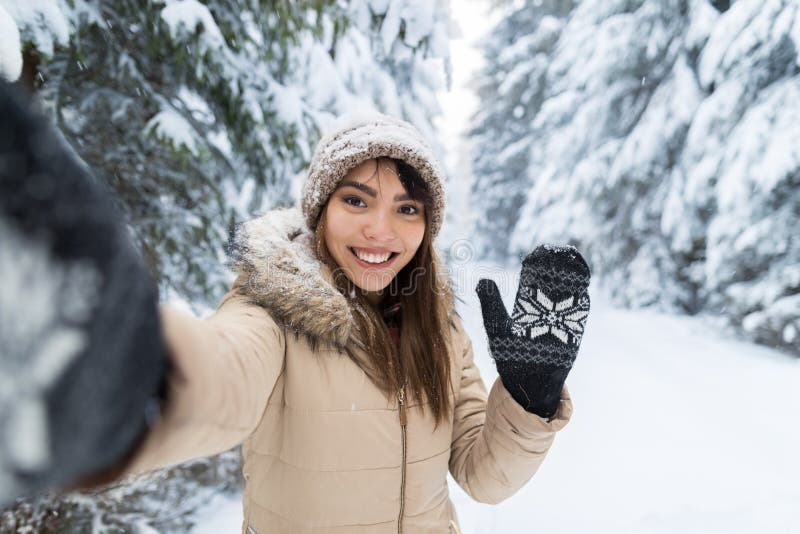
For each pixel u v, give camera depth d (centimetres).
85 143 263
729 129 625
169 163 294
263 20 297
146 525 238
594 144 869
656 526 258
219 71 266
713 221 649
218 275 310
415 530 93
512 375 81
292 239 100
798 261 614
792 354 585
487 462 91
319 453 84
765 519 255
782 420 410
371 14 431
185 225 293
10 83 20
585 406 445
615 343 674
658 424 404
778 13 551
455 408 109
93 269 20
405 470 91
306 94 366
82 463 21
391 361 92
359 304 95
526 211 1003
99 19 226
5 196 18
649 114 744
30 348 18
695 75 698
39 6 183
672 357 600
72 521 216
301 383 82
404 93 520
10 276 18
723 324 692
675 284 837
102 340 21
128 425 23
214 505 280
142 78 259
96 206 21
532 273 80
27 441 18
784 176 547
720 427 397
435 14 450
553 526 264
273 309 79
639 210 832
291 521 86
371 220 91
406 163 93
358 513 86
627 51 771
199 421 38
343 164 91
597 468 329
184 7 248
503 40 1625
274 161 315
